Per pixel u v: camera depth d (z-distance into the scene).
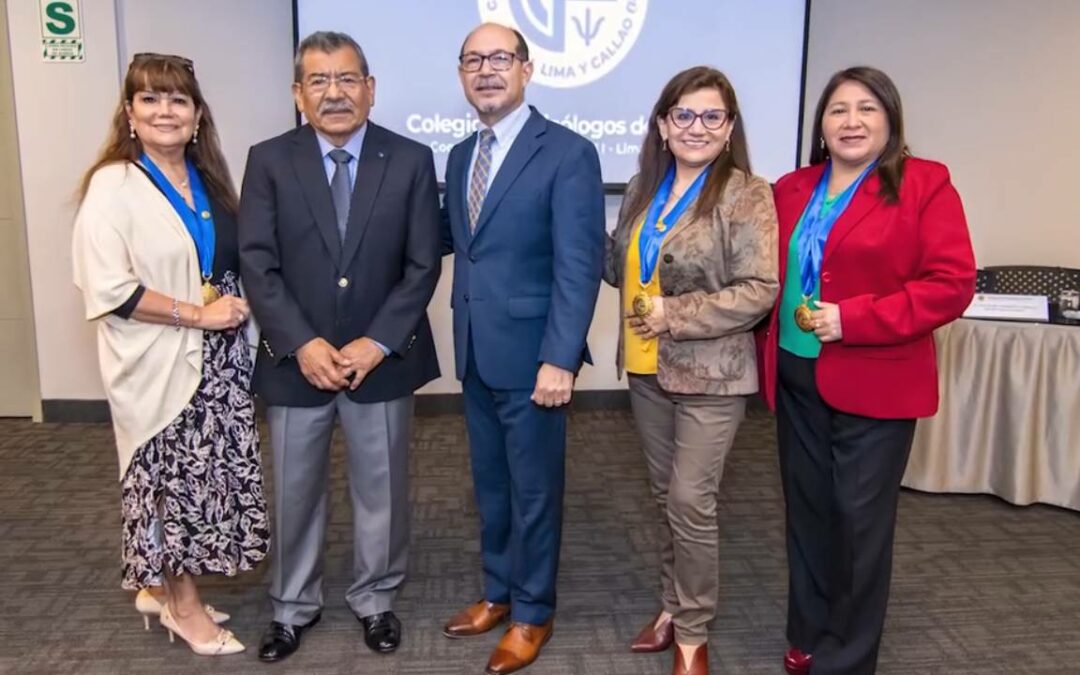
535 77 3.93
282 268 1.98
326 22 3.80
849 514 1.83
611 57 3.95
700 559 1.92
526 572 2.09
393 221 1.97
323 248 1.95
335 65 1.87
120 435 1.96
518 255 1.93
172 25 3.88
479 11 3.84
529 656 2.08
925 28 4.07
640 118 4.01
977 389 3.18
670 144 1.85
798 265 1.84
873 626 1.89
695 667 1.98
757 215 1.79
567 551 2.75
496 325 1.95
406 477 2.16
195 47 3.91
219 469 2.01
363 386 2.02
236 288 2.06
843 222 1.76
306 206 1.93
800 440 1.95
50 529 2.89
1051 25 3.96
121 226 1.83
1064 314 3.18
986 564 2.68
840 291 1.78
